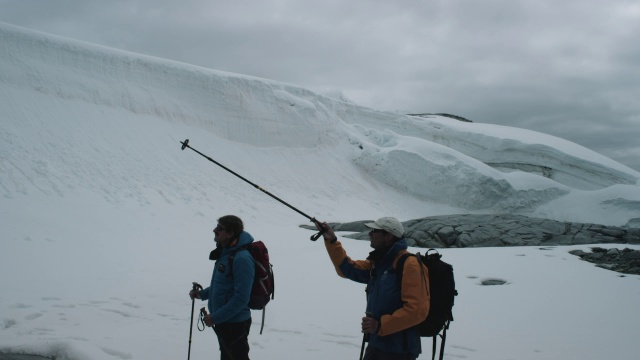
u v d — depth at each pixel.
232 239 3.96
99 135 19.56
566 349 6.18
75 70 21.09
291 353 5.48
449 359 5.66
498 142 32.44
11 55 19.75
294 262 11.30
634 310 8.05
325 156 28.25
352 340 6.13
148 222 15.48
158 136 21.58
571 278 10.24
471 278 10.26
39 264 9.39
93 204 15.52
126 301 7.33
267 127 26.06
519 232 15.65
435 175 27.89
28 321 6.04
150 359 4.91
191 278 9.38
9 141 16.81
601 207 27.25
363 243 14.97
